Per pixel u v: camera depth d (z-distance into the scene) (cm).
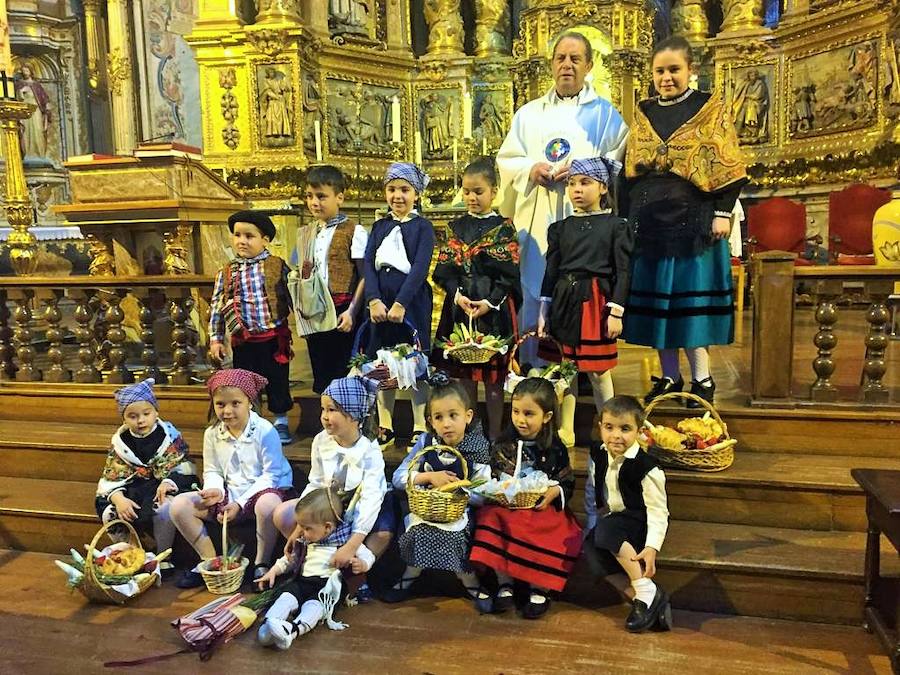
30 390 452
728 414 352
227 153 772
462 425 296
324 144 794
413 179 351
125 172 478
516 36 892
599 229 322
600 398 338
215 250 500
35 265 595
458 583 312
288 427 390
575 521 298
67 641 279
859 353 482
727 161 329
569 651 262
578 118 377
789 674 246
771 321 349
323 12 801
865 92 664
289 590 279
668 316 346
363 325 364
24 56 859
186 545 345
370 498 296
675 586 292
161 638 280
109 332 447
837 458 340
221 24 755
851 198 597
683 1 830
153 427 337
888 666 250
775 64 758
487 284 338
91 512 360
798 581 280
